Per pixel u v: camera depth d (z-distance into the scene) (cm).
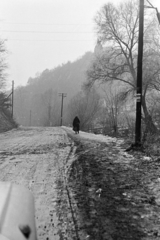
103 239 335
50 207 443
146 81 1953
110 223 381
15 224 189
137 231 355
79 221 388
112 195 503
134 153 935
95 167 744
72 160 864
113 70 2808
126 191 525
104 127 2459
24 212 214
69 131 2598
